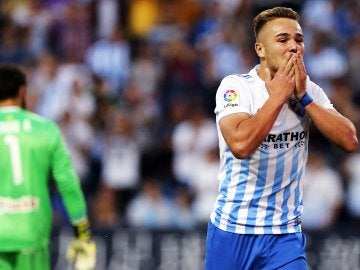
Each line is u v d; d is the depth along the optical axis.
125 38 48.00
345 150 17.62
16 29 49.53
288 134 17.67
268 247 18.03
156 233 34.69
